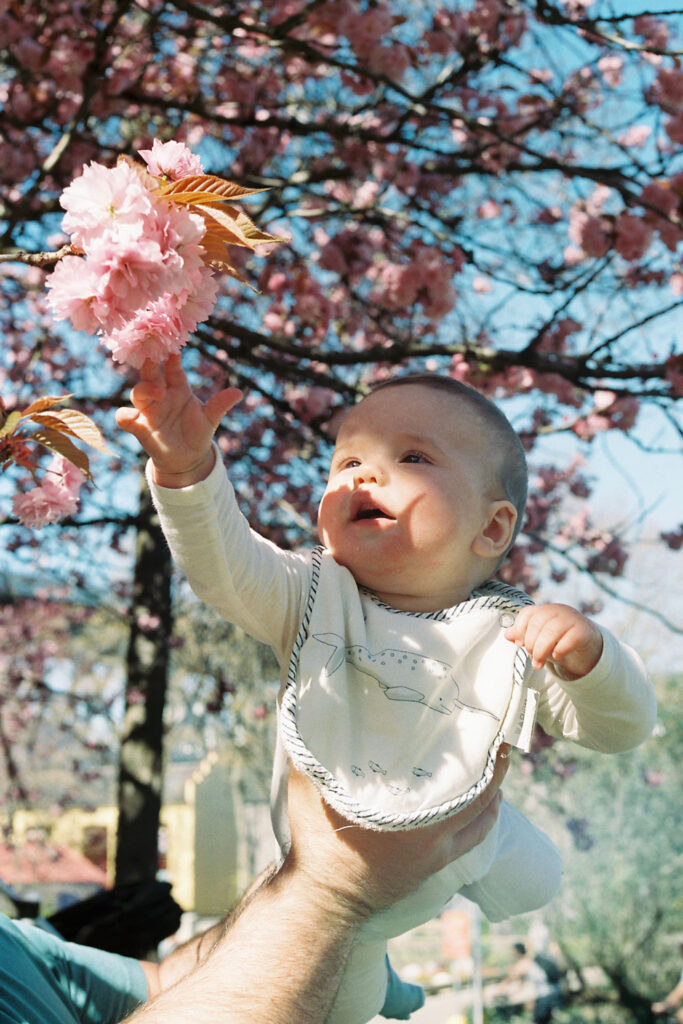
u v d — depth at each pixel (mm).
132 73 5125
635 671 1451
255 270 5441
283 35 3744
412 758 1383
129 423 1252
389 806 1332
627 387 4527
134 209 1184
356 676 1431
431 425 1585
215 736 10562
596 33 3711
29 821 12633
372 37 4406
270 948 1266
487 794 1432
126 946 3244
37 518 1682
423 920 1548
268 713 10234
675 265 5062
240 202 4758
